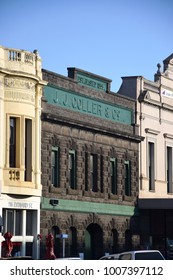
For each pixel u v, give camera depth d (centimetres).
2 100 4806
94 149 5781
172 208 6234
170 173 7019
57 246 5300
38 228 5053
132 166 6331
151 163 6688
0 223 4506
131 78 6525
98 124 5856
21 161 4869
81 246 5572
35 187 4991
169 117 7025
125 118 6281
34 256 5006
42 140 5134
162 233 6444
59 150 5356
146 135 6575
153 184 6662
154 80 6906
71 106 5531
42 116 5131
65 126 5412
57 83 5366
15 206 4859
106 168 5944
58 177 5338
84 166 5662
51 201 5203
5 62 4834
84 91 5716
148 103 6612
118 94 6194
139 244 6372
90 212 5691
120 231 6100
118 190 6097
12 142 4891
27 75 4906
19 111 4884
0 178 4744
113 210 6006
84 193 5631
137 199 6372
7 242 4541
